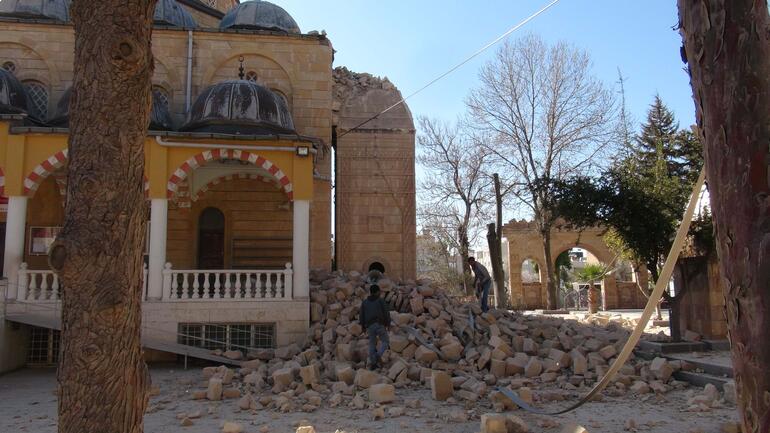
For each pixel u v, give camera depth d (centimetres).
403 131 2567
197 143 1585
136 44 438
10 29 2072
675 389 1116
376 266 2456
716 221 264
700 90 274
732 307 253
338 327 1421
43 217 1986
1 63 2066
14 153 1504
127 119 437
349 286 1656
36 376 1421
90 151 427
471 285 3244
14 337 1497
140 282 440
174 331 1503
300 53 2272
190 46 2169
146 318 1496
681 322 1599
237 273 1556
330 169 2245
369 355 1234
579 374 1169
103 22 435
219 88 1848
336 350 1336
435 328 1403
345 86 2645
